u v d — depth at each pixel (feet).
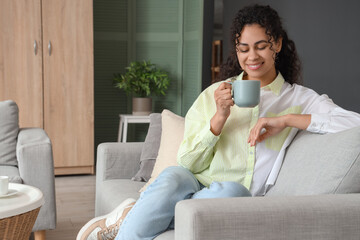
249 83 4.76
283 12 13.51
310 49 12.37
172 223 5.32
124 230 5.20
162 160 7.37
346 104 11.09
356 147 4.69
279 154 5.67
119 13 17.06
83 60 14.85
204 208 3.92
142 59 17.42
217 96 5.24
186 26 17.17
